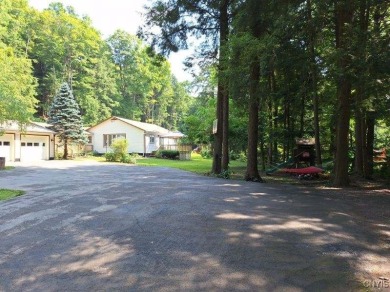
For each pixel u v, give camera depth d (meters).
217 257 4.18
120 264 3.99
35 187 11.05
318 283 3.42
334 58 10.22
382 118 14.47
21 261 4.14
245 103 14.80
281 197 8.78
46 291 3.30
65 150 30.69
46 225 5.87
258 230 5.39
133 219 6.25
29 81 33.69
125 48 58.44
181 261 4.05
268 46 11.49
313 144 17.41
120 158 28.03
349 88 11.72
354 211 6.92
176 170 19.91
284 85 15.88
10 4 37.97
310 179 14.51
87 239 5.01
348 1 10.03
